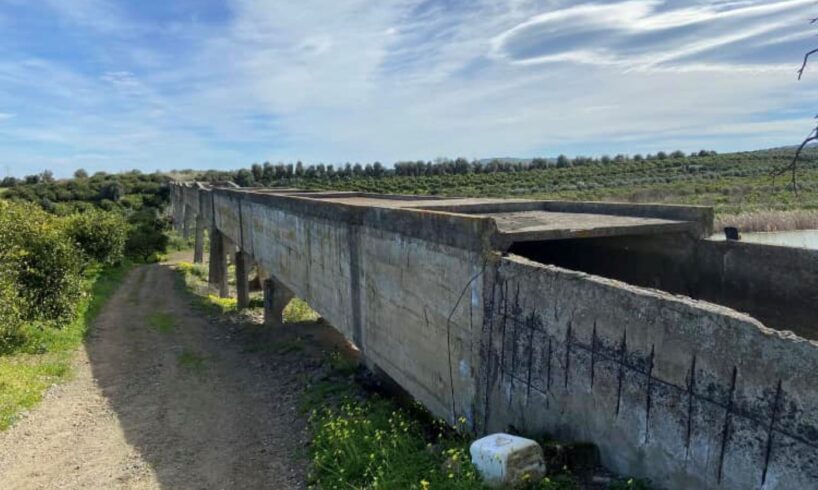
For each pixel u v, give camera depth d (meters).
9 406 9.35
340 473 6.21
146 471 7.48
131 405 10.07
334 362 12.16
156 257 34.09
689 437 3.83
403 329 7.85
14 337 12.67
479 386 6.11
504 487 4.46
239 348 14.25
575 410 4.80
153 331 16.02
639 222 7.17
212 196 24.02
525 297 5.34
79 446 8.34
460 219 6.25
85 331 15.16
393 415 7.68
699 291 6.94
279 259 14.80
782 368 3.28
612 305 4.40
